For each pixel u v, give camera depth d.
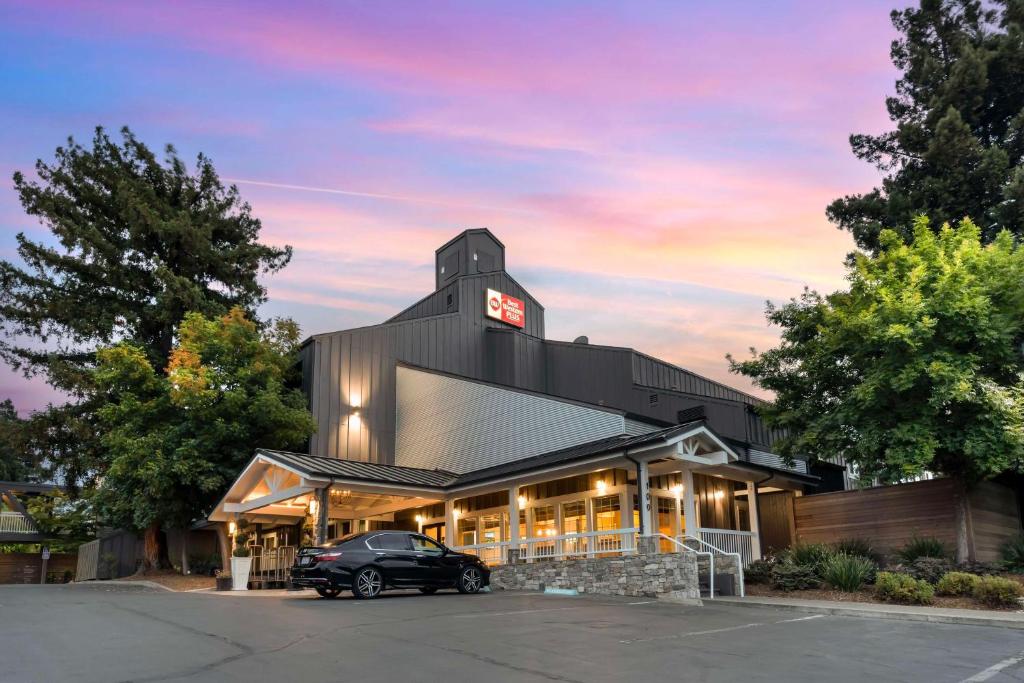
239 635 9.19
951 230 16.72
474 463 23.91
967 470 16.00
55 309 27.34
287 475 20.09
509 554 19.41
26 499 36.28
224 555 23.55
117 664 7.26
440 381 26.30
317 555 14.51
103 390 25.72
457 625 10.23
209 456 23.50
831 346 17.06
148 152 30.16
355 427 26.45
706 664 7.57
